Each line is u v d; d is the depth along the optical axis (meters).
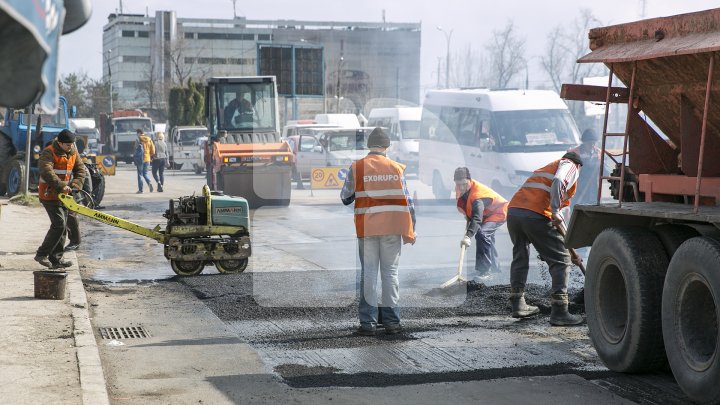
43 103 5.25
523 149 30.89
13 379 9.42
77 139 33.78
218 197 17.73
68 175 17.56
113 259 20.09
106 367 10.62
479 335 12.44
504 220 16.75
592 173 21.92
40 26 5.17
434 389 9.66
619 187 11.06
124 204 35.34
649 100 10.70
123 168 75.69
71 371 9.77
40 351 10.68
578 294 14.60
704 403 8.94
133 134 83.88
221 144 31.53
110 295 15.52
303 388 9.72
